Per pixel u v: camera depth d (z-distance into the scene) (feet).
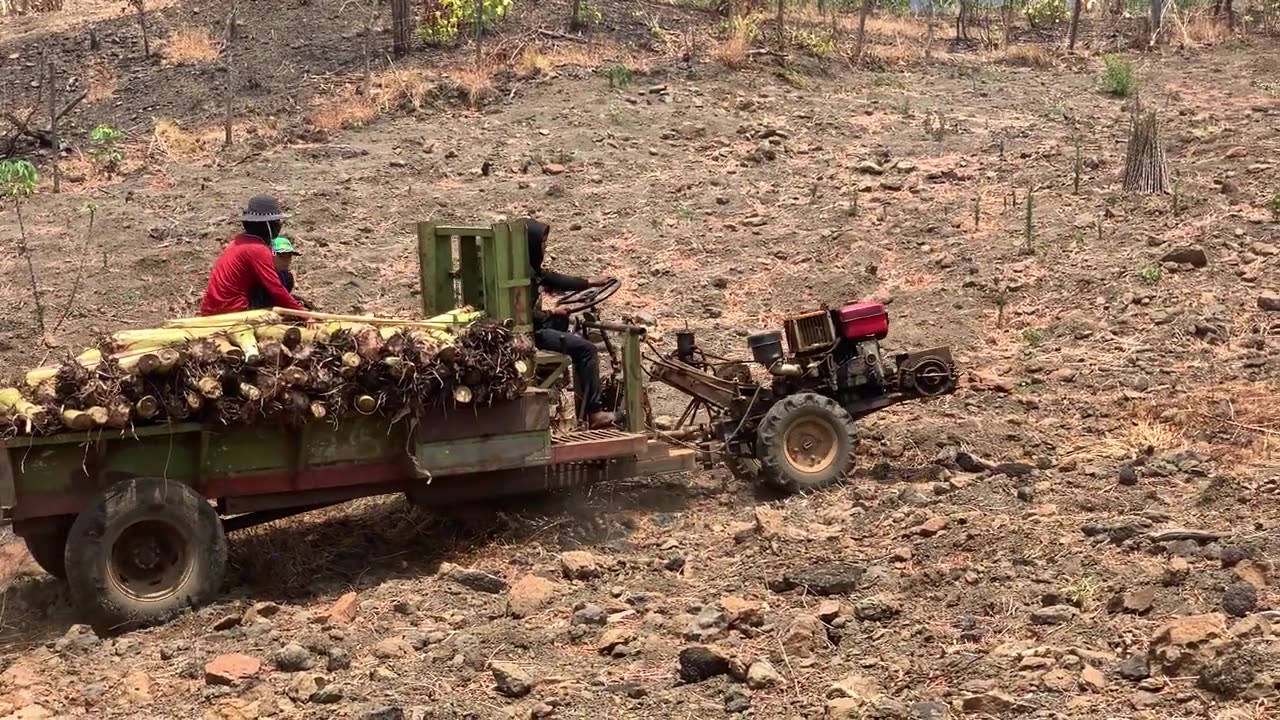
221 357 22.75
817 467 27.55
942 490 26.68
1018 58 73.56
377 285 42.63
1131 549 22.35
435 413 24.22
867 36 75.46
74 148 56.90
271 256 25.79
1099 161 50.80
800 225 46.96
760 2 76.33
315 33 69.77
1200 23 79.71
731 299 41.88
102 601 21.84
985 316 39.04
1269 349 34.60
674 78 63.36
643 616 21.29
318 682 18.83
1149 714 16.61
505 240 25.26
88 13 77.87
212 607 22.36
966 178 50.62
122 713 18.75
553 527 25.88
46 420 21.56
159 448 22.75
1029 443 29.68
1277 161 49.39
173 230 46.62
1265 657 17.11
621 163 53.52
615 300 41.65
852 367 28.14
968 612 20.51
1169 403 31.27
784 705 17.84
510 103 60.03
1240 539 22.11
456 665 19.65
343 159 54.03
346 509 28.22
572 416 31.40
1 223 48.37
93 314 40.37
